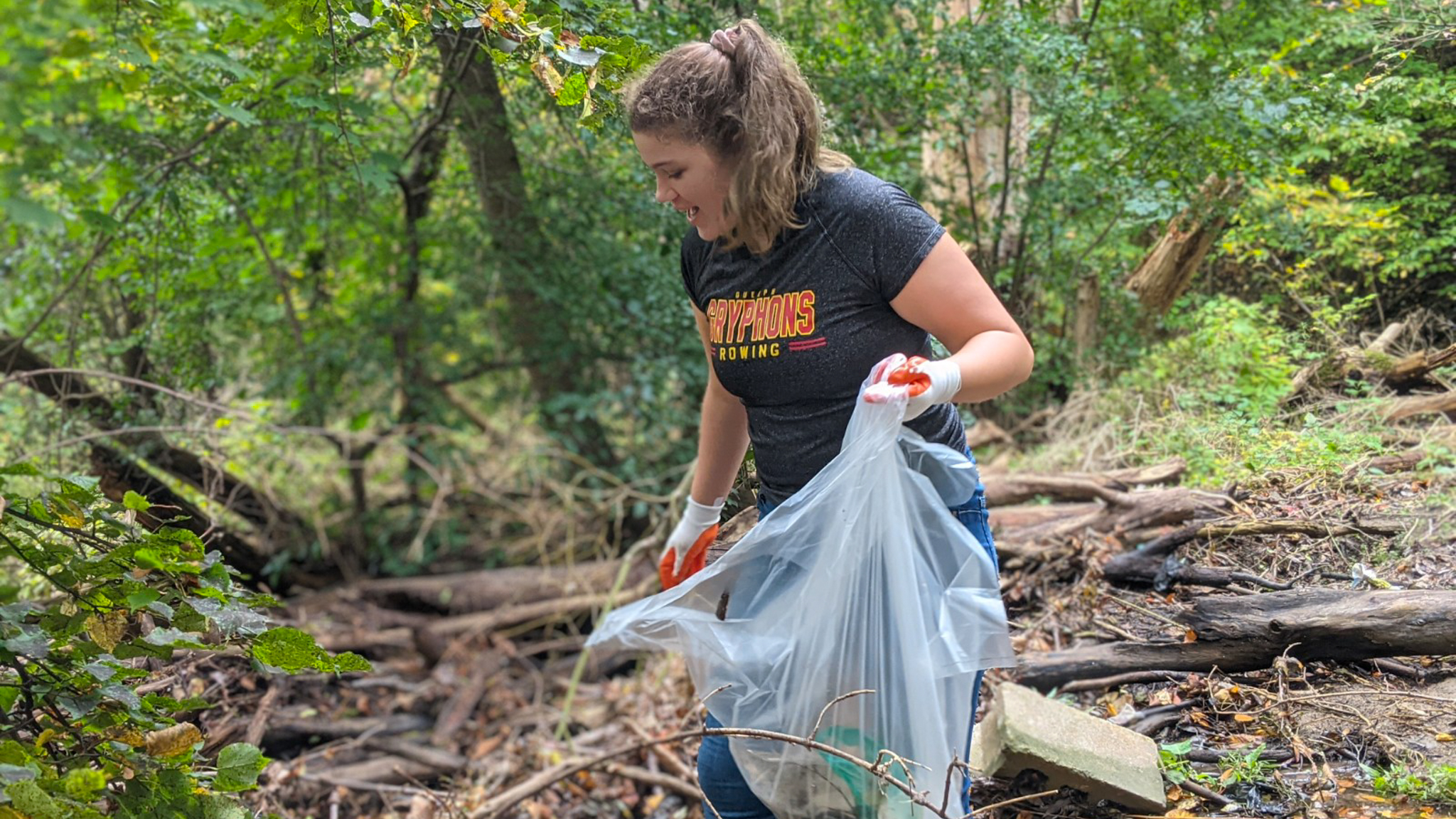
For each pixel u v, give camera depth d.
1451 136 2.87
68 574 1.62
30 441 3.64
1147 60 3.52
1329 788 2.02
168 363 3.95
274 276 4.57
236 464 4.47
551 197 4.43
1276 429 3.03
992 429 4.07
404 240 5.04
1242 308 3.31
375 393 5.56
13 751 1.48
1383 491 2.69
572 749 3.87
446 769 3.91
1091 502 3.34
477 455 5.92
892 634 1.77
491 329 5.57
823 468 1.77
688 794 3.34
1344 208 3.07
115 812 1.67
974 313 1.63
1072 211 3.65
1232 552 2.74
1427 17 2.87
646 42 2.53
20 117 1.13
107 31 1.47
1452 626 2.18
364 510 5.54
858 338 1.69
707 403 2.06
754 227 1.64
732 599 1.93
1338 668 2.31
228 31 2.57
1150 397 3.49
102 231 3.53
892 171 3.58
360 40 2.89
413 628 4.77
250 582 4.75
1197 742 2.27
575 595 4.93
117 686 1.62
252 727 2.84
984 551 1.78
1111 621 2.76
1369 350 3.03
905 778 1.80
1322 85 3.07
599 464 5.44
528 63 2.12
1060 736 2.20
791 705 1.85
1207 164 3.25
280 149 3.98
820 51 3.25
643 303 4.61
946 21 3.48
